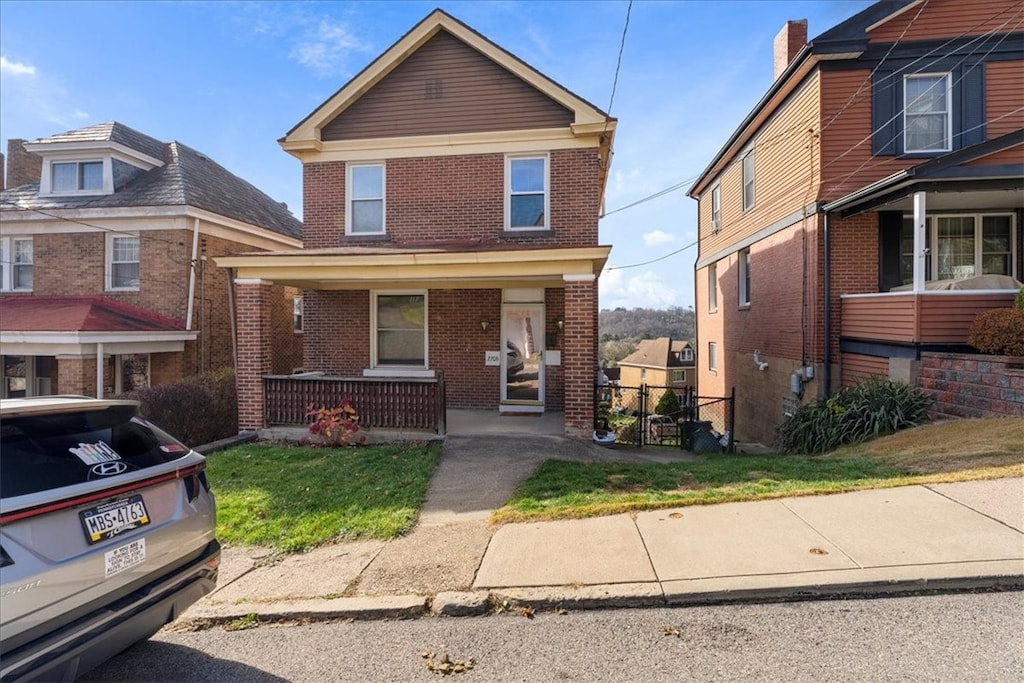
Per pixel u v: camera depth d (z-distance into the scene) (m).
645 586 3.70
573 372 8.69
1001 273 11.22
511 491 6.13
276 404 9.44
